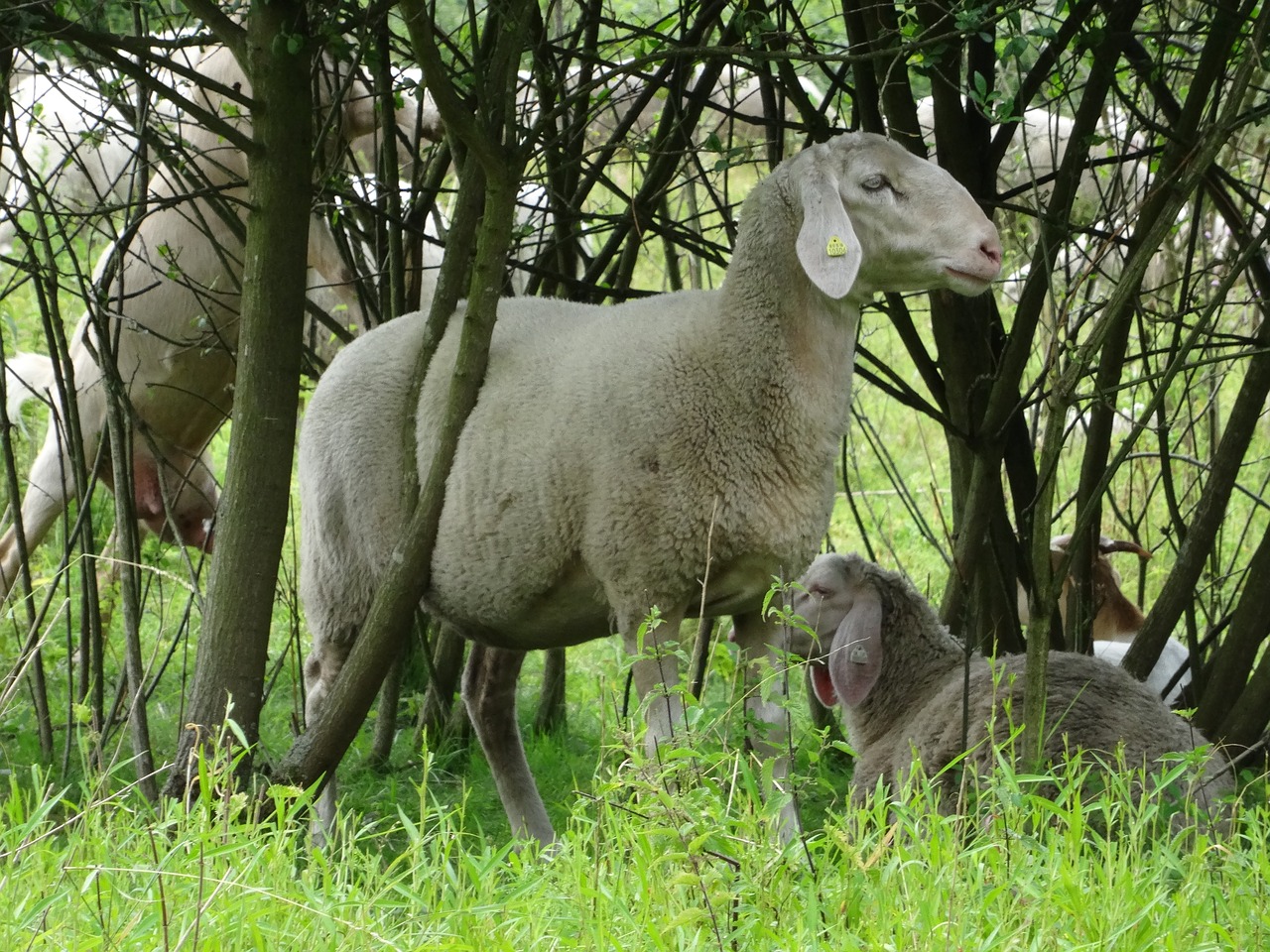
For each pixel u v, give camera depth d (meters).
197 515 12.70
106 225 16.84
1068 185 8.89
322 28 7.65
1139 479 15.71
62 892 5.39
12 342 17.11
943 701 8.35
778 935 4.95
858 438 18.14
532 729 11.75
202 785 5.88
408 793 10.16
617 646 13.59
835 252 7.41
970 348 9.46
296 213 7.85
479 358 7.96
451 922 5.30
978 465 9.26
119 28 11.76
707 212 10.09
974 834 6.56
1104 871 5.79
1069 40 8.68
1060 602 11.84
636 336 7.96
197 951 4.73
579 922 5.22
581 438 7.79
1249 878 5.91
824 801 9.66
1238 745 9.03
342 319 13.17
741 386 7.71
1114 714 7.66
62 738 11.08
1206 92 8.70
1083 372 7.35
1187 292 9.77
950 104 9.08
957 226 7.66
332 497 8.65
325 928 5.16
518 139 8.11
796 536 7.86
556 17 12.73
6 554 12.67
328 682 8.89
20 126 14.38
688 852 5.11
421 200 10.30
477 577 8.16
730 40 9.12
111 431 9.51
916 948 4.86
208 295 10.41
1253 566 9.30
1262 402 9.41
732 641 8.43
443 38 8.97
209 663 7.92
